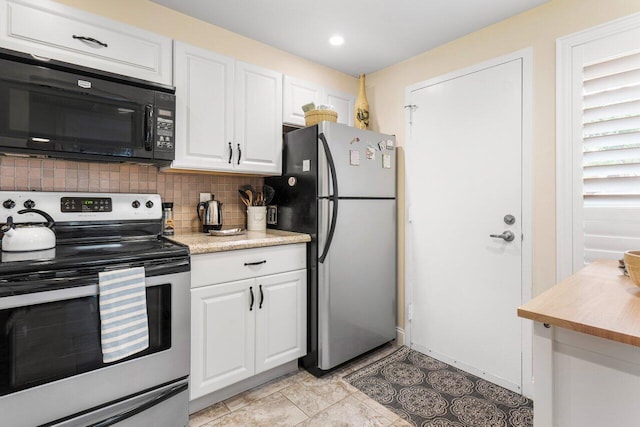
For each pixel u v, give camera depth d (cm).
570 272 180
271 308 205
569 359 89
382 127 280
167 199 225
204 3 196
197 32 213
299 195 233
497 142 209
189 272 167
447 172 235
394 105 271
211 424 170
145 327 149
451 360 233
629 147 162
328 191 214
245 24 218
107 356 138
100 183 197
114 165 203
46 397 129
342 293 222
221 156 211
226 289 185
